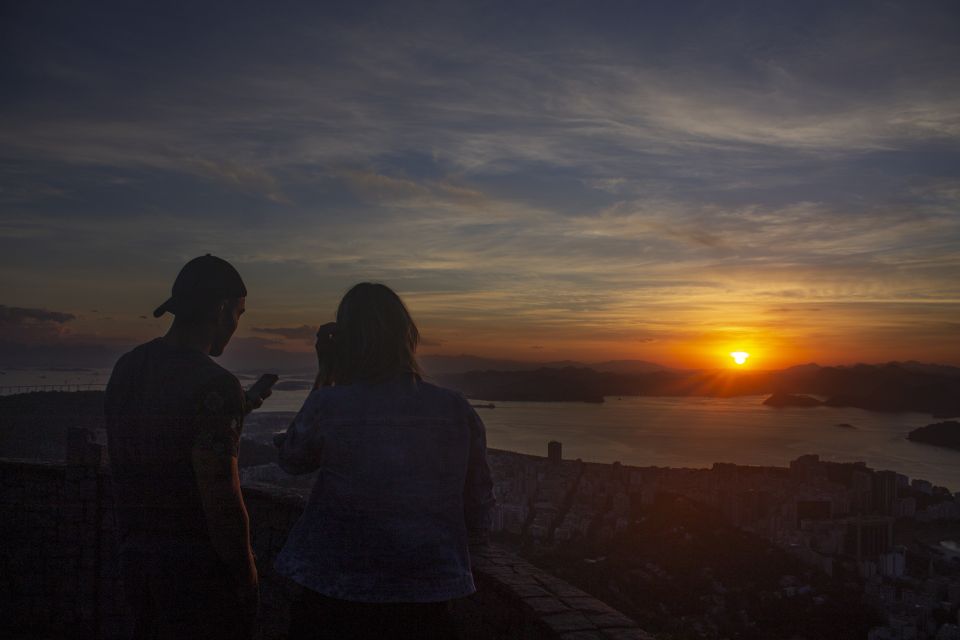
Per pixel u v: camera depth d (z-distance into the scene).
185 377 1.87
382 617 1.71
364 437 1.79
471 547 1.98
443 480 1.83
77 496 4.23
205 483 1.81
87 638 4.21
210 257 2.09
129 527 1.92
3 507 4.30
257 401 2.06
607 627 2.20
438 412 1.87
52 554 4.26
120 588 4.18
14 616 4.28
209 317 2.04
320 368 2.03
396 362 1.92
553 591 2.47
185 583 1.86
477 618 2.71
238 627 1.95
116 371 1.99
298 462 1.87
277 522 3.78
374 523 1.75
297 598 1.83
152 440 1.84
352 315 1.95
